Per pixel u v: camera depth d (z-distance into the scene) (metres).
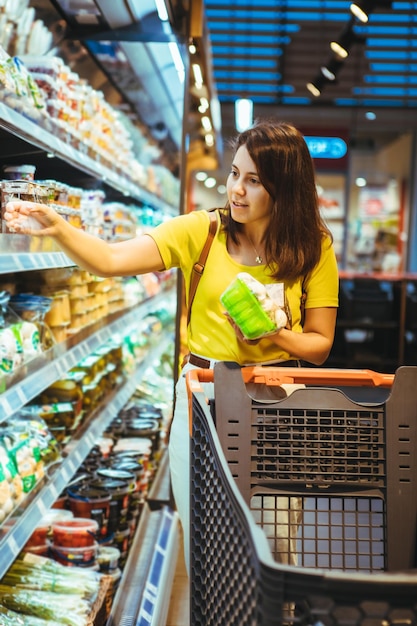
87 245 1.79
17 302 2.38
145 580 2.71
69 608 2.13
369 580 0.95
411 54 11.80
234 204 1.92
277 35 11.56
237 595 1.16
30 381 2.05
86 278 3.02
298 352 1.93
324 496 1.71
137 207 4.50
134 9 3.13
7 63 2.01
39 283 2.70
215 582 1.35
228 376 1.71
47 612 2.10
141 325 4.77
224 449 1.71
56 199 2.56
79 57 3.58
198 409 1.55
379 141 13.37
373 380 1.78
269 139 1.89
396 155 13.41
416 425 1.70
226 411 1.71
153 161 5.35
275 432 1.71
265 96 12.50
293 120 13.00
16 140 2.53
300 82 12.20
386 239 13.48
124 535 2.96
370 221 13.49
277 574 0.97
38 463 2.21
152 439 3.95
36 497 2.09
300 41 11.69
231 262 1.98
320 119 12.91
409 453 1.70
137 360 4.28
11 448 2.07
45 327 2.43
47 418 2.67
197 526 1.52
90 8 3.14
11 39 2.54
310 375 1.80
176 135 4.80
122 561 2.89
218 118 7.55
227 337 1.97
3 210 1.94
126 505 2.97
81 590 2.24
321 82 8.98
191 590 1.50
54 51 3.19
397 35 11.41
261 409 1.74
